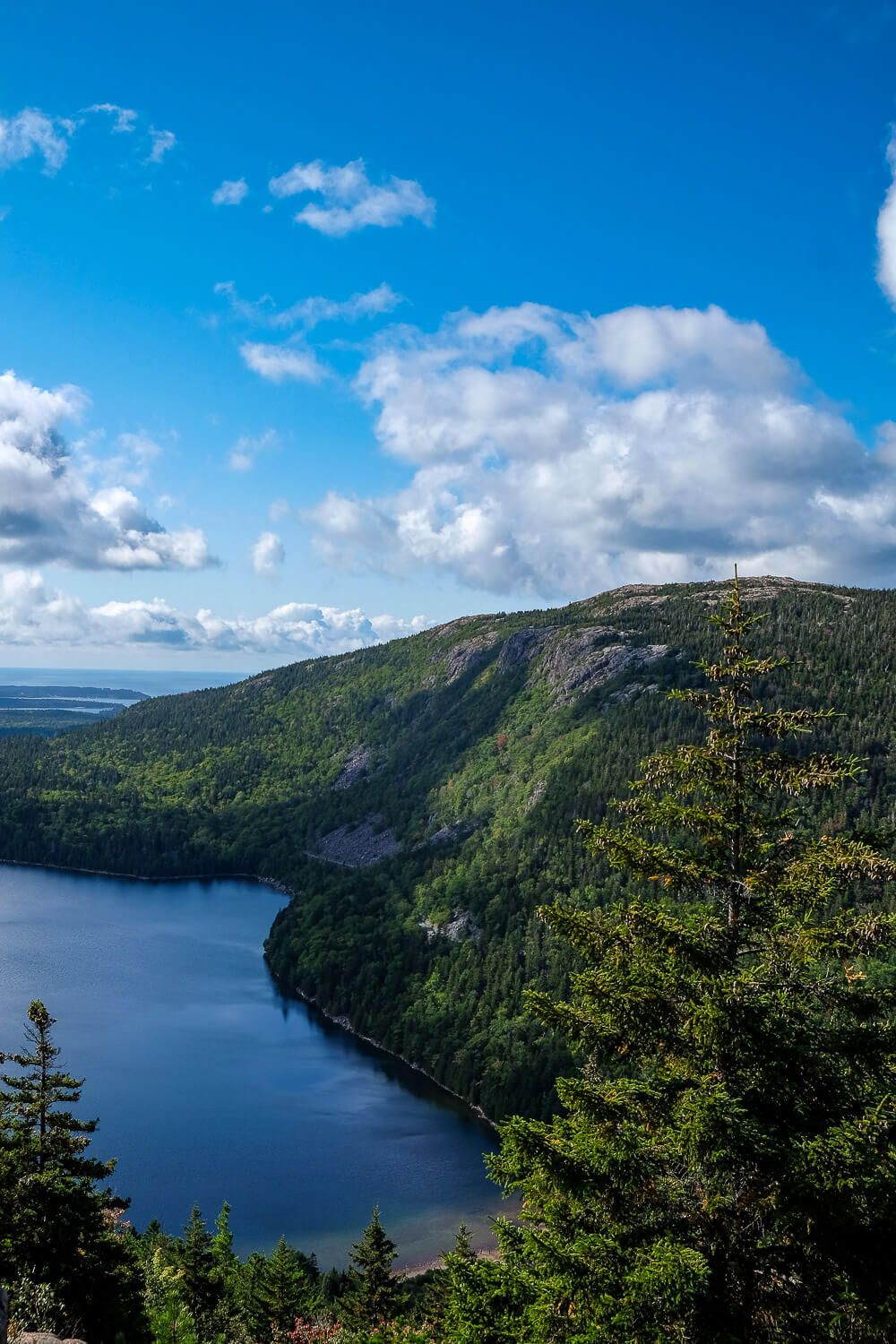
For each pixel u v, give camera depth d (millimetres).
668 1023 18031
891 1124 16109
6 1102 32812
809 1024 17672
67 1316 27203
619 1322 15836
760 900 18734
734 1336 15734
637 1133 17672
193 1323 33781
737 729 19281
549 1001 19047
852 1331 16250
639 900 19000
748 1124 16125
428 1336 32844
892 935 16812
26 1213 30562
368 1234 67062
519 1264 19141
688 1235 17125
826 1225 16016
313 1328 49219
